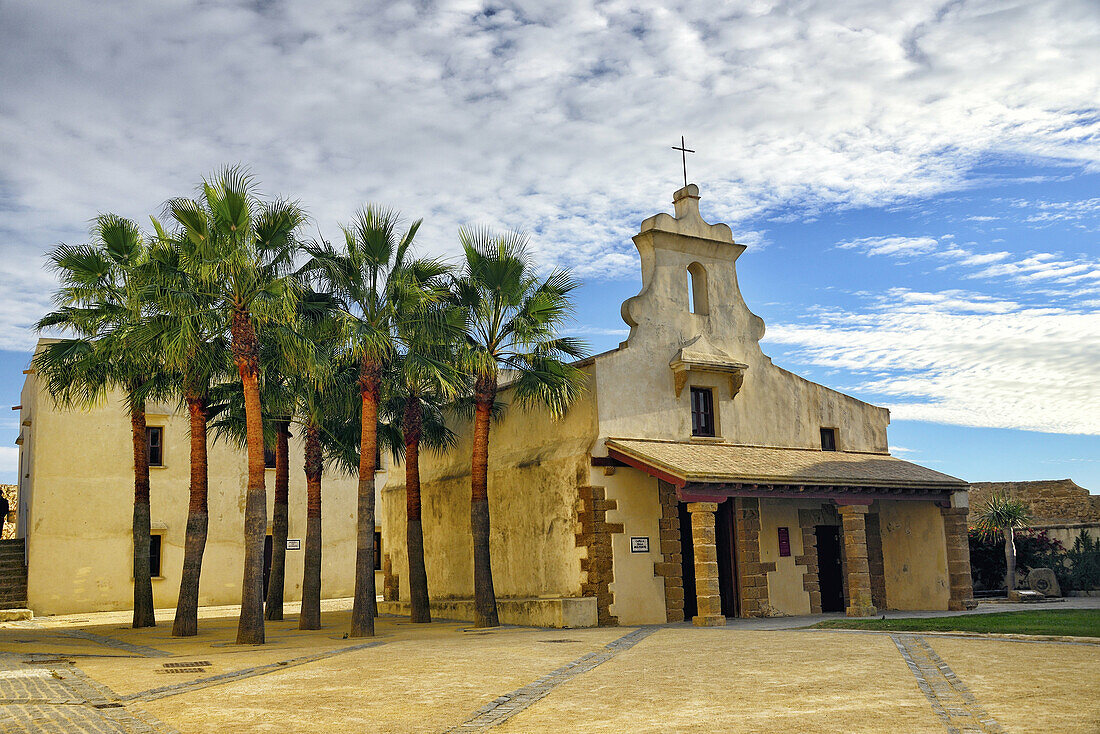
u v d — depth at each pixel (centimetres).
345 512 3353
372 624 1717
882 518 2295
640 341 2042
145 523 2072
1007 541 2519
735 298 2230
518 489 2139
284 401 1953
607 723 765
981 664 1009
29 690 1012
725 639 1416
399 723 801
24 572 2939
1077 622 1442
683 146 2227
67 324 1892
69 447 2916
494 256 1905
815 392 2319
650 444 1973
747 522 2048
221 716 852
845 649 1198
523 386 1920
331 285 1777
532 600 1922
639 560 1939
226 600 3073
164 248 1684
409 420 2111
